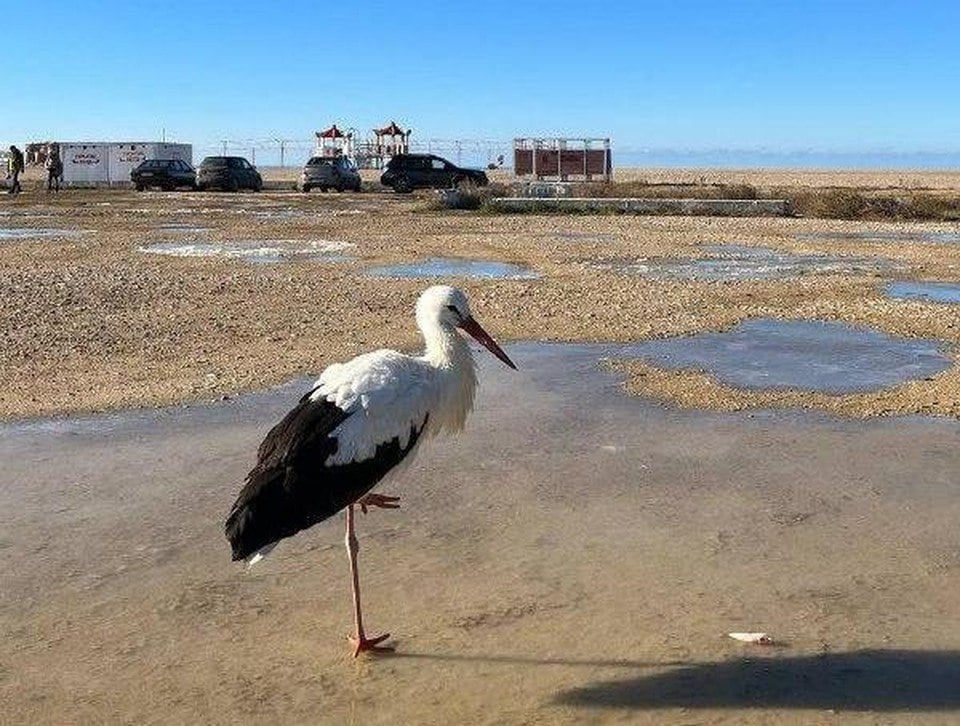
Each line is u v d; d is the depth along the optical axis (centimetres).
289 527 482
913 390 994
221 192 4991
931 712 466
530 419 908
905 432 865
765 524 676
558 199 3581
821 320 1378
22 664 517
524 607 569
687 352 1176
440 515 696
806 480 755
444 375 549
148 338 1250
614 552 637
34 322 1346
